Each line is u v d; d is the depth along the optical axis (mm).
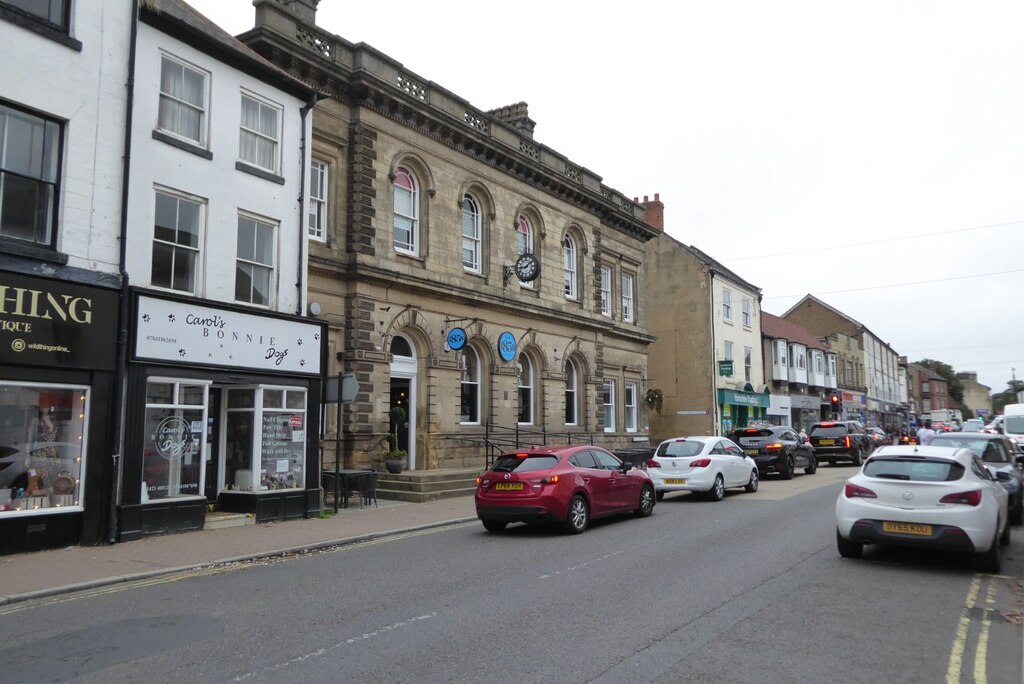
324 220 18500
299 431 15219
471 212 23328
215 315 13672
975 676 5656
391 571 9805
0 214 10914
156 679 5652
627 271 32125
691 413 38781
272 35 17078
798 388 50750
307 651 6285
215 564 10383
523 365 25266
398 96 19719
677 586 8586
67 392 11539
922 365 126812
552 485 12672
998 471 13594
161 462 12789
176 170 13453
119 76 12500
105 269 12062
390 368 19828
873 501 9805
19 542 10742
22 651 6434
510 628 6887
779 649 6258
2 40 10961
